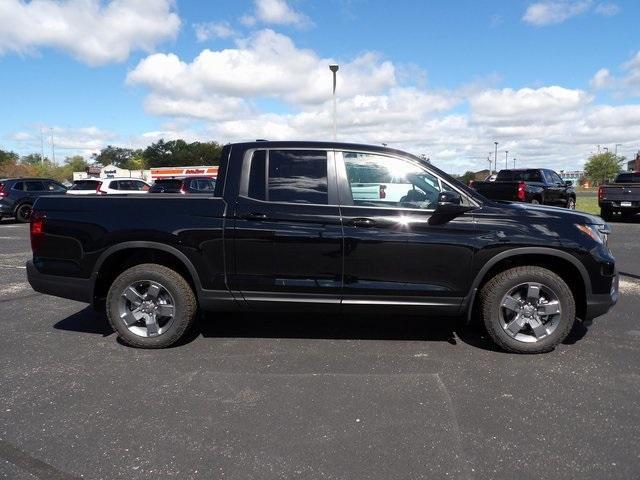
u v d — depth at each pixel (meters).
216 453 2.86
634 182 18.09
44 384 3.77
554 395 3.57
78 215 4.47
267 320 5.35
